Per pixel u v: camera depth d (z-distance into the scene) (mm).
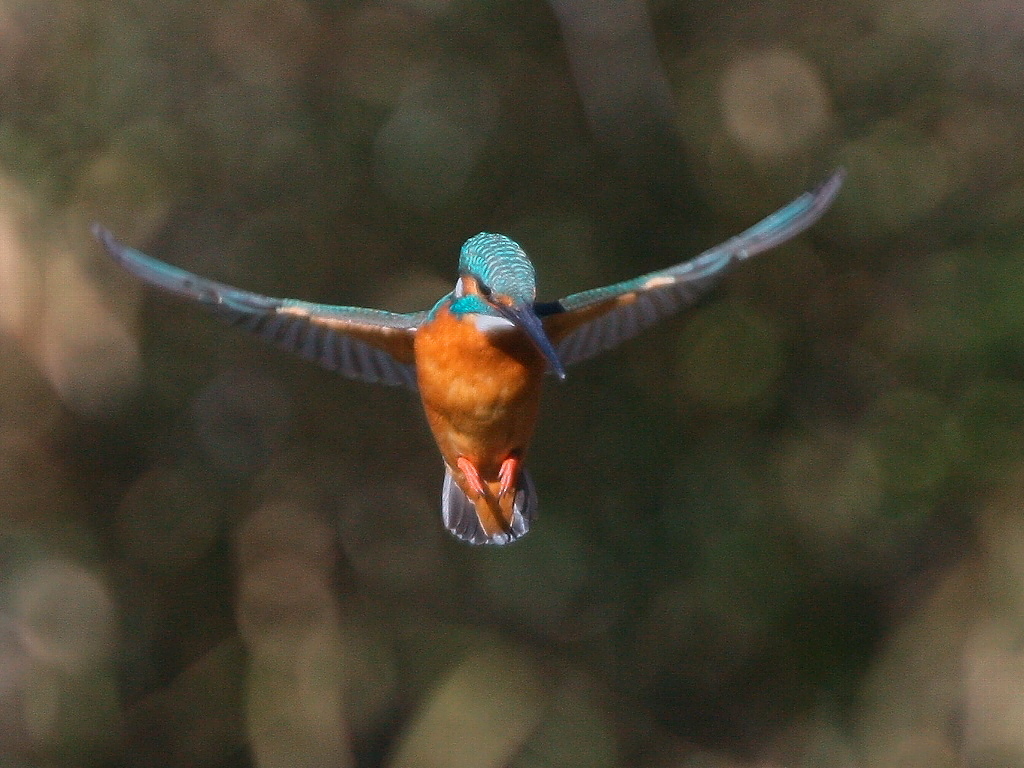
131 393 13961
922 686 14195
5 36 13445
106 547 14531
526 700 14641
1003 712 13773
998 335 13562
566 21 13508
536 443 14398
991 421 13727
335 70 13914
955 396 13938
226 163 13898
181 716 14641
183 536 14719
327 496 14953
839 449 14391
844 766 14305
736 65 14117
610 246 13789
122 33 13633
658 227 13875
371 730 14984
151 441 14305
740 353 14391
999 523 13969
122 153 13633
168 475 14586
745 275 14414
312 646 14938
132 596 14633
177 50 13789
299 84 13914
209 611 14875
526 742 14531
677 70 14180
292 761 14516
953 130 14344
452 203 13742
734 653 14773
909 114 14273
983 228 14016
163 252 13898
